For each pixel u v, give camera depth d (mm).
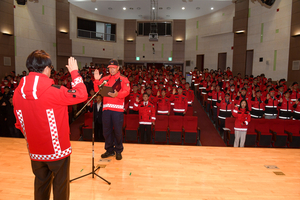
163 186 2654
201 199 2412
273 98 8062
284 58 12586
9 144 4043
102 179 2730
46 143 1577
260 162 3402
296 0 11773
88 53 18547
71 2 17016
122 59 20609
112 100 3197
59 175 1695
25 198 2387
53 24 16281
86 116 7383
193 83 14180
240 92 8812
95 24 19188
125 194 2477
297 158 3584
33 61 1534
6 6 13188
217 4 16094
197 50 19188
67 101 1583
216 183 2748
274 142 6664
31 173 2938
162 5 16531
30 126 1542
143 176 2887
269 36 13570
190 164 3279
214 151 3836
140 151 3764
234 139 6660
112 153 3516
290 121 6934
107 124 3254
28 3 14570
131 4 16609
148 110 6609
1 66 12898
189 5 16391
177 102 7965
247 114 6160
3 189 2551
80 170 3029
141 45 20516
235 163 3350
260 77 12484
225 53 17422
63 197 1727
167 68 17000
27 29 14555
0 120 7398
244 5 15148
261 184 2748
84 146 3984
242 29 15258
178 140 6922
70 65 1728
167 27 20297
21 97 1526
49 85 1537
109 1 16250
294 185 2744
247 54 15883
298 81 11633
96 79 3104
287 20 12391
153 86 10438
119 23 20344
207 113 9961
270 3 10977
